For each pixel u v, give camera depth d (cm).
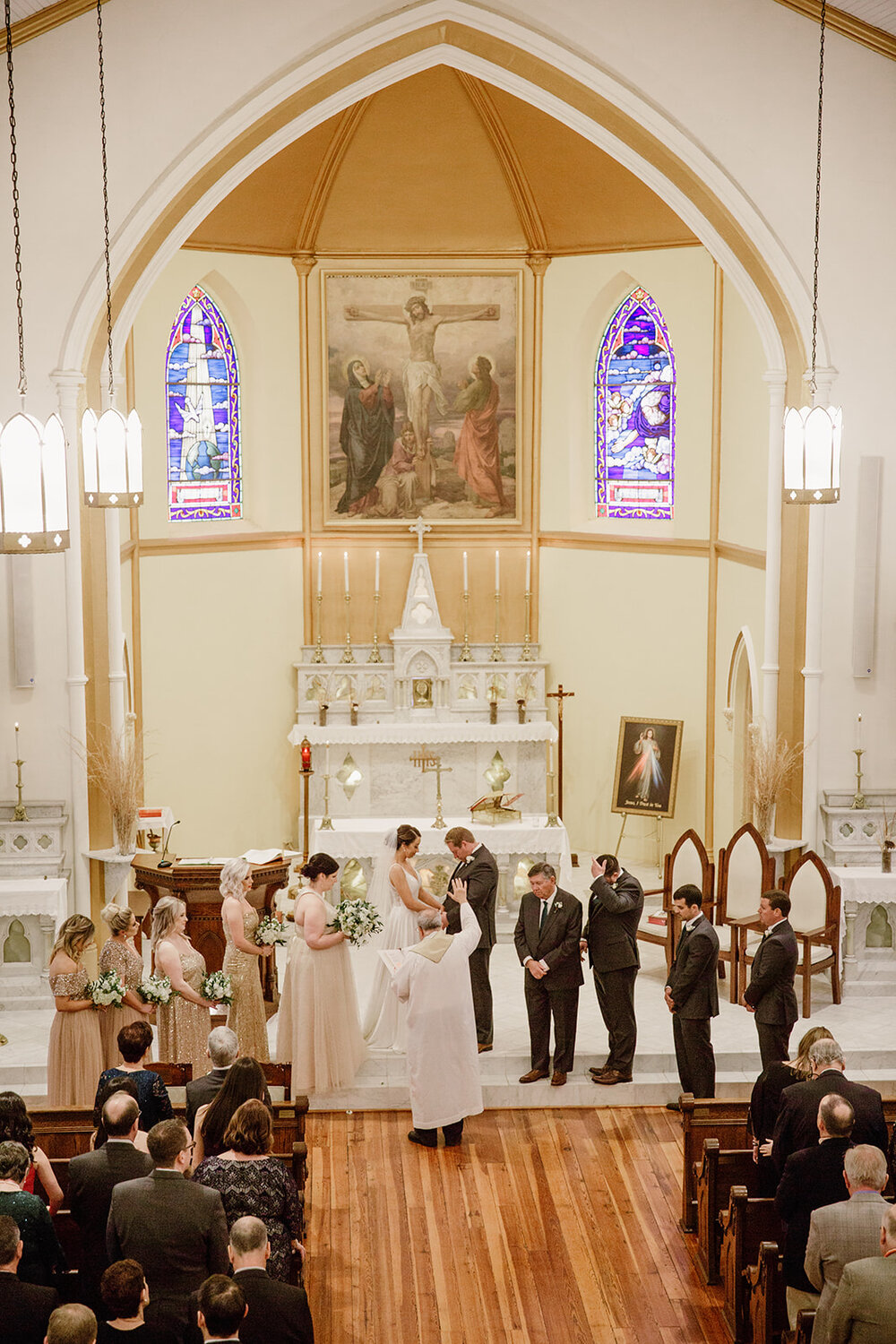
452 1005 880
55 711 1097
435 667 1497
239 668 1488
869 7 1041
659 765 1441
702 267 1395
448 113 1357
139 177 1054
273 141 1105
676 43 1076
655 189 1137
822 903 1068
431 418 1512
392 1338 687
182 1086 883
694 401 1423
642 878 1452
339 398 1495
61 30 1029
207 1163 589
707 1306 716
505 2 1062
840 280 1102
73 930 846
